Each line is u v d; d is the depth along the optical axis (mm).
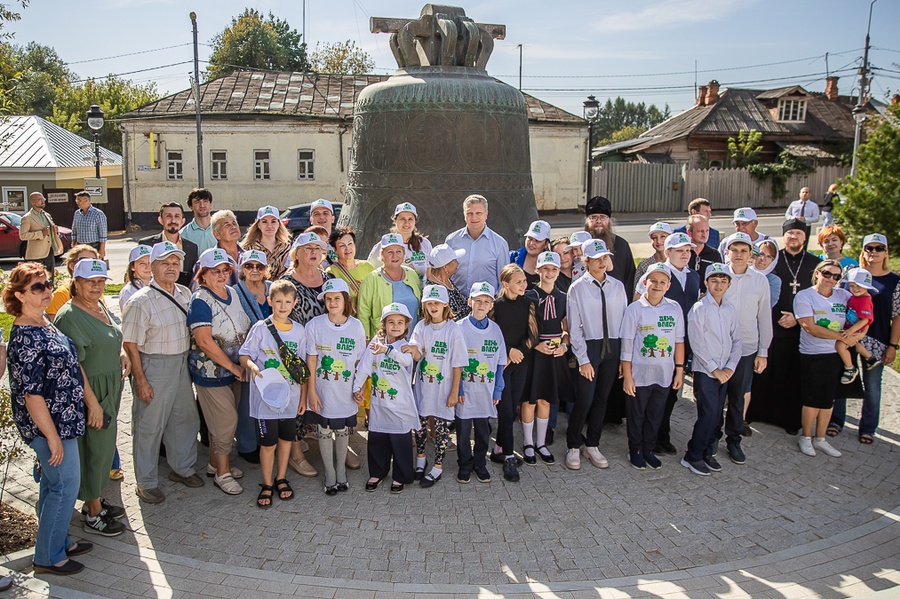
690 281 6293
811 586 4258
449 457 6074
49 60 52812
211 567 4348
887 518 5105
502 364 5539
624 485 5570
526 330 5609
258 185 28547
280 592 4105
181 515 5016
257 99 29109
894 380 8172
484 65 7871
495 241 6547
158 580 4207
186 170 28234
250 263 5387
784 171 35406
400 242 5871
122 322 4973
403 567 4387
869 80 28141
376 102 7496
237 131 28141
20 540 4594
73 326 4551
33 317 4148
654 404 5801
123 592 4086
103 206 28453
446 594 4105
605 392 5855
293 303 5176
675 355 5824
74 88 50812
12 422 4887
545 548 4637
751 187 35562
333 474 5363
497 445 6059
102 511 4816
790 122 38938
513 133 7594
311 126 28266
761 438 6543
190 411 5359
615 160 42969
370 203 7594
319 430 5309
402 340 5371
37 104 50906
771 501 5344
